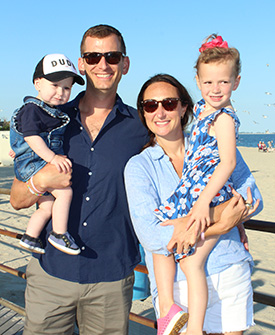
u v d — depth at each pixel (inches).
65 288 98.6
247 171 93.4
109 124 101.6
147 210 86.0
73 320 103.7
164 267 84.9
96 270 98.7
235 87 89.8
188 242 79.5
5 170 878.4
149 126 95.0
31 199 100.0
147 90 94.5
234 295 84.7
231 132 84.8
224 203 83.7
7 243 300.5
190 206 84.0
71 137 101.7
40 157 99.8
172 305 82.0
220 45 88.3
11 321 155.8
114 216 99.9
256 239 339.6
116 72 102.3
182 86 95.7
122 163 100.0
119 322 101.4
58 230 97.0
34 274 101.5
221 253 84.7
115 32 102.7
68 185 96.7
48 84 98.7
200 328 78.3
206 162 86.2
